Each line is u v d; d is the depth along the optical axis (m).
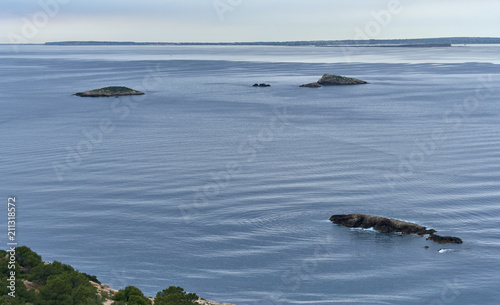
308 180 152.62
